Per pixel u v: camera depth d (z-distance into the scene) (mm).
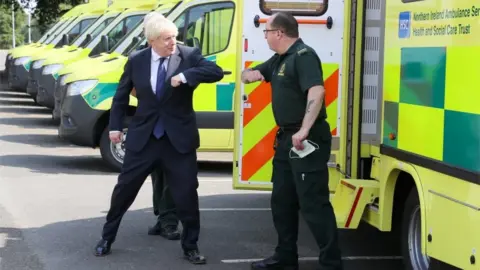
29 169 10367
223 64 9812
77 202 8195
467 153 4184
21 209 7824
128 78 5871
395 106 5160
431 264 4734
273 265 5609
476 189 4082
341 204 5754
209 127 9844
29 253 6195
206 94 9812
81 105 10211
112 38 13273
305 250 6535
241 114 6203
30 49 20328
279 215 5484
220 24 9852
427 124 4660
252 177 6250
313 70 5004
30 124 15883
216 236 6910
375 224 5492
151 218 7500
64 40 17531
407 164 4945
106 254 6164
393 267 6051
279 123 5262
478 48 4070
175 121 5766
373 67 6180
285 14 5180
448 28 4414
